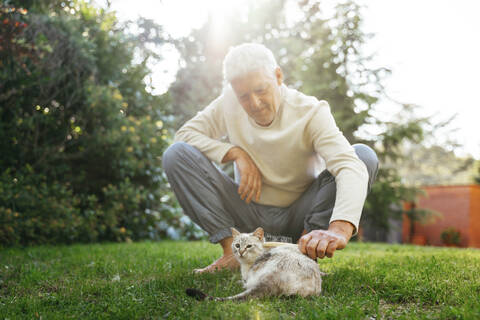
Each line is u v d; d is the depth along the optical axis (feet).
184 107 45.24
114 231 22.34
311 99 9.07
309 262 7.39
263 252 8.30
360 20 46.78
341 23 47.47
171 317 6.21
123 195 22.47
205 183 9.90
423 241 50.47
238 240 8.59
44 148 20.62
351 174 7.90
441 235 49.03
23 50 17.97
